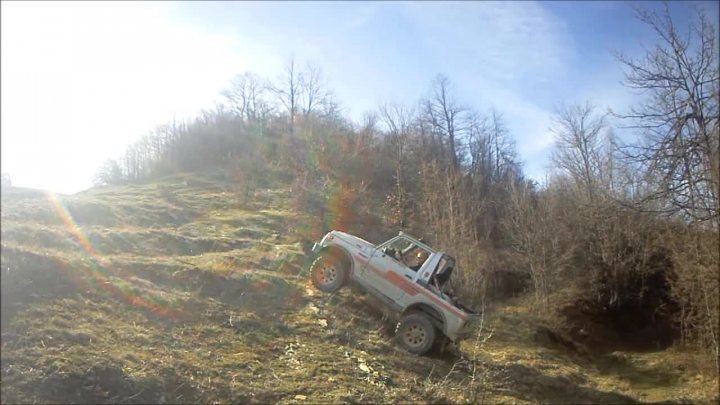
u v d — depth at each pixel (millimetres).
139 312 8484
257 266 13383
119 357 6668
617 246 26000
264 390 7059
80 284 8719
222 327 8953
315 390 7492
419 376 9555
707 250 15781
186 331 8344
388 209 21484
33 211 17141
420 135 41156
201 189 29359
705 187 13852
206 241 15625
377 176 29156
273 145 41562
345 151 30453
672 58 14758
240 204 24312
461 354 11594
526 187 33750
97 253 11883
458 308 10875
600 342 22250
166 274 10617
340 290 12383
